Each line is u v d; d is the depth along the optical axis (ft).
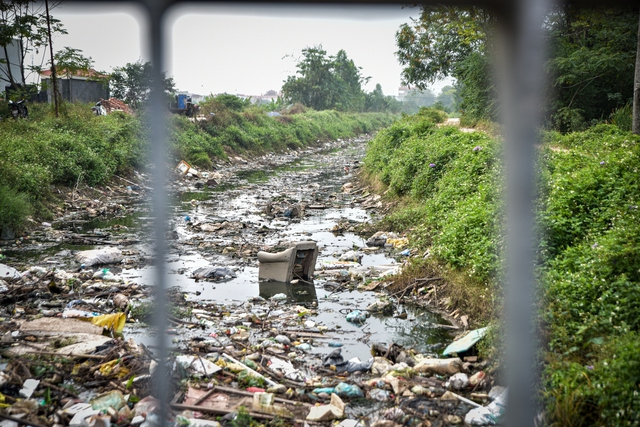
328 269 36.86
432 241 38.19
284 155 133.39
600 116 61.77
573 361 18.07
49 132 67.41
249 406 17.60
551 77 59.93
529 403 5.90
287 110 200.85
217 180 84.12
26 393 17.76
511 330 5.77
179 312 27.50
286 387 19.57
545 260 24.52
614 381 15.55
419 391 19.26
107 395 17.28
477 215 32.68
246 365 21.08
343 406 17.90
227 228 49.14
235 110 142.51
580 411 15.55
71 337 22.77
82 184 64.03
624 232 22.94
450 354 22.63
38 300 28.71
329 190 74.54
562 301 20.79
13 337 22.75
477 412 17.46
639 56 40.73
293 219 54.03
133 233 47.60
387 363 21.84
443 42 100.42
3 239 43.52
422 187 50.96
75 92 115.24
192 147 96.37
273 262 34.45
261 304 29.96
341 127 201.16
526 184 5.38
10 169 51.90
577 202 27.71
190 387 18.67
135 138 83.82
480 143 50.57
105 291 30.37
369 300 30.71
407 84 107.45
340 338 25.11
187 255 40.37
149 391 18.11
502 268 26.55
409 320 27.48
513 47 5.11
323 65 233.35
